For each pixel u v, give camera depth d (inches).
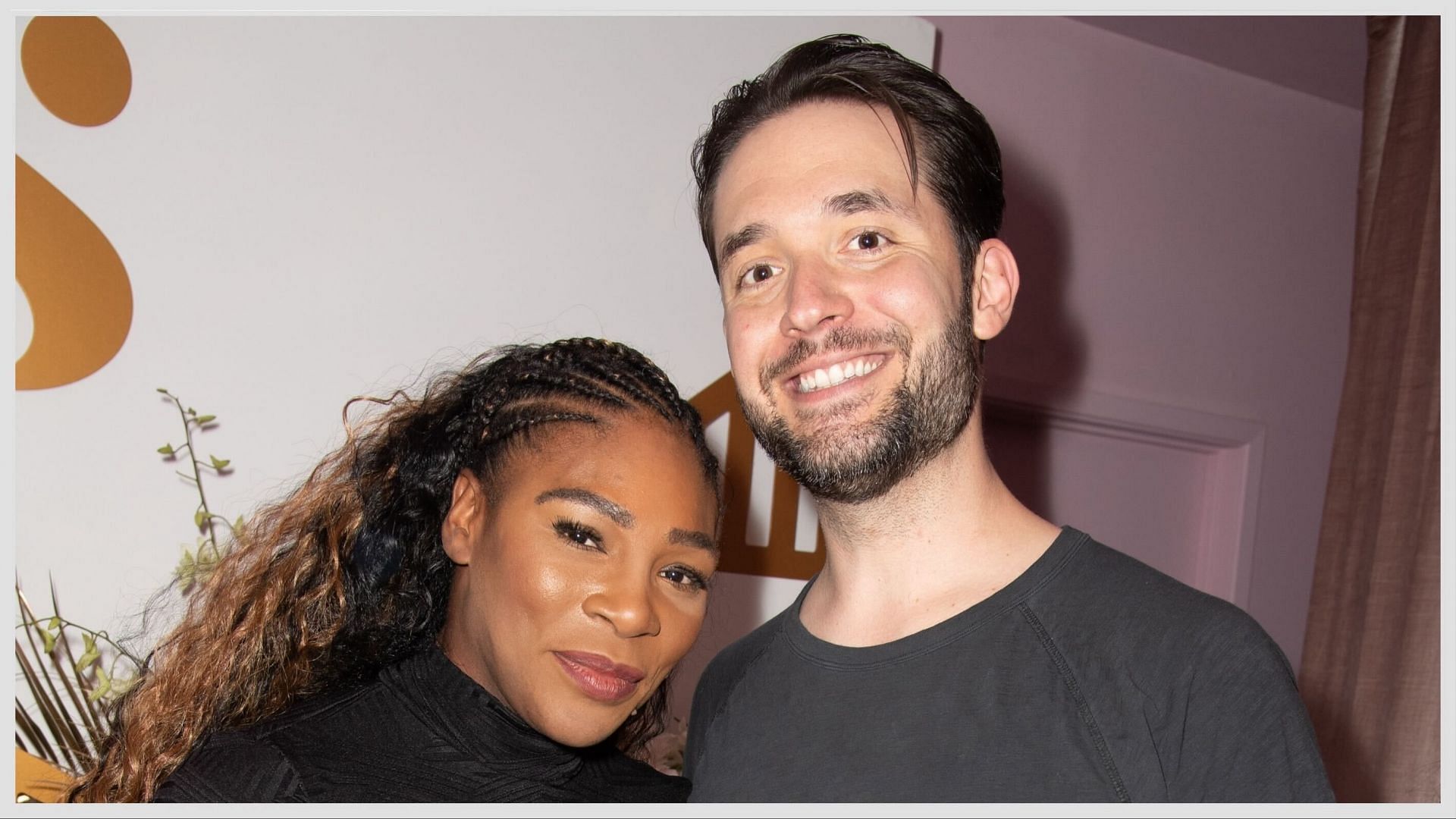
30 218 71.8
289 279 78.1
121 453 72.9
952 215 44.8
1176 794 35.4
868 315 42.2
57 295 72.0
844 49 46.3
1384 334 91.0
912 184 43.9
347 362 78.9
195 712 44.1
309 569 45.6
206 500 74.4
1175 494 118.9
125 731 45.6
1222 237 118.2
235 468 75.4
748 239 44.6
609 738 46.8
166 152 75.9
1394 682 84.4
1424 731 82.0
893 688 40.2
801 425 42.8
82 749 67.2
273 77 79.0
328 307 78.8
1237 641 36.6
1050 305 108.3
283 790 37.9
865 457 41.8
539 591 39.8
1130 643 37.8
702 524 42.3
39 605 69.8
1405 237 90.5
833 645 42.6
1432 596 83.0
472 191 83.2
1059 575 40.5
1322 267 123.6
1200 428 114.6
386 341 80.0
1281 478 119.6
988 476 43.9
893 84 45.1
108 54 74.8
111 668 70.6
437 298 81.5
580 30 87.1
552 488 40.4
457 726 41.0
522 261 83.9
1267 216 121.0
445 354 81.3
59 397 71.9
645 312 86.7
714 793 42.1
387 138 81.4
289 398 77.2
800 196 43.7
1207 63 118.4
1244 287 119.0
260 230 77.7
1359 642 88.0
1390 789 83.0
